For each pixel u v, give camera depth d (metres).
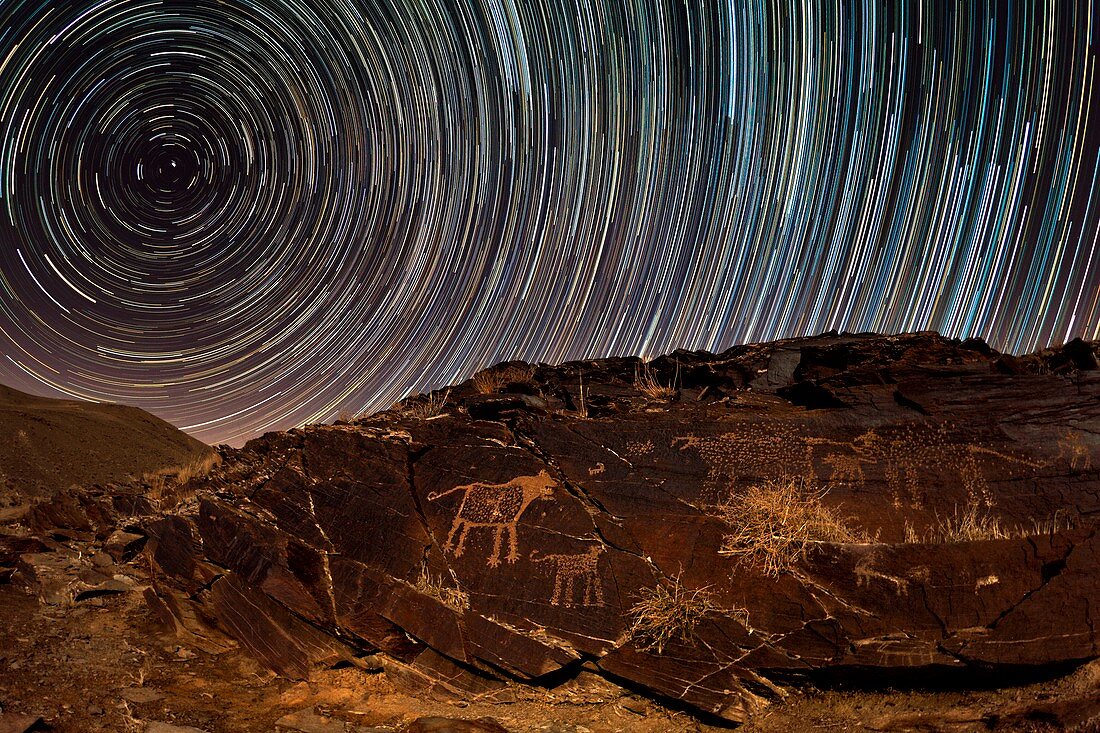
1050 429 4.93
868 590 4.04
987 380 5.52
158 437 28.97
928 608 3.89
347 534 5.52
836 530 4.46
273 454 7.53
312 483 6.11
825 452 5.07
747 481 4.93
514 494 5.25
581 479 5.26
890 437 5.12
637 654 4.27
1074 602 3.67
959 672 3.65
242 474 7.21
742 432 5.38
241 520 5.87
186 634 5.71
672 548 4.60
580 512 4.98
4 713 4.24
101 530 8.32
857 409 5.46
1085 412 5.03
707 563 4.45
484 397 7.10
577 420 5.99
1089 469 4.57
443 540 5.16
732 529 4.56
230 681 5.05
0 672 4.84
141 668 5.15
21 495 18.00
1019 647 3.57
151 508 8.27
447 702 4.55
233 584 5.62
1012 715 3.25
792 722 3.78
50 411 26.41
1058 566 3.89
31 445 21.66
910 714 3.54
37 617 6.04
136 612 6.27
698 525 4.68
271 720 4.47
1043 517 4.33
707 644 4.15
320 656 5.03
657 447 5.39
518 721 4.23
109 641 5.62
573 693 4.37
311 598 5.14
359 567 5.13
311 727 4.30
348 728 4.30
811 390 6.11
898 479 4.79
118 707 4.52
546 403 7.24
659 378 7.72
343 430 6.46
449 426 6.28
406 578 5.03
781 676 3.99
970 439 4.96
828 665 3.86
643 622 4.32
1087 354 5.79
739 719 3.94
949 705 3.56
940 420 5.15
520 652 4.45
